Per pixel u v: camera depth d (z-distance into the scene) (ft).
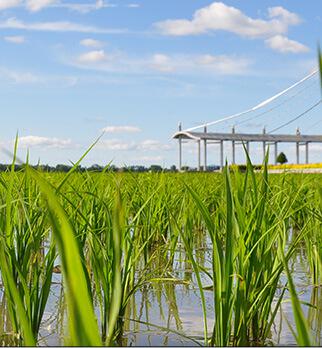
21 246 9.82
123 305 9.65
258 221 9.35
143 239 17.15
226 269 7.79
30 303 8.56
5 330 9.70
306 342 2.88
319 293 13.12
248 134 188.03
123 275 9.95
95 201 12.72
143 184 21.36
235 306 8.43
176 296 13.04
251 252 8.70
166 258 18.10
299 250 20.51
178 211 20.76
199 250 20.30
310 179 22.02
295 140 195.31
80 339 2.23
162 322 10.67
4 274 8.79
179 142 187.52
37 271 9.11
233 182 16.76
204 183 25.40
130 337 9.50
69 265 2.34
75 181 16.42
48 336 9.42
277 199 14.30
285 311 11.51
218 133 182.91
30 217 10.83
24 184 12.75
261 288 9.01
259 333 9.34
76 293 2.28
